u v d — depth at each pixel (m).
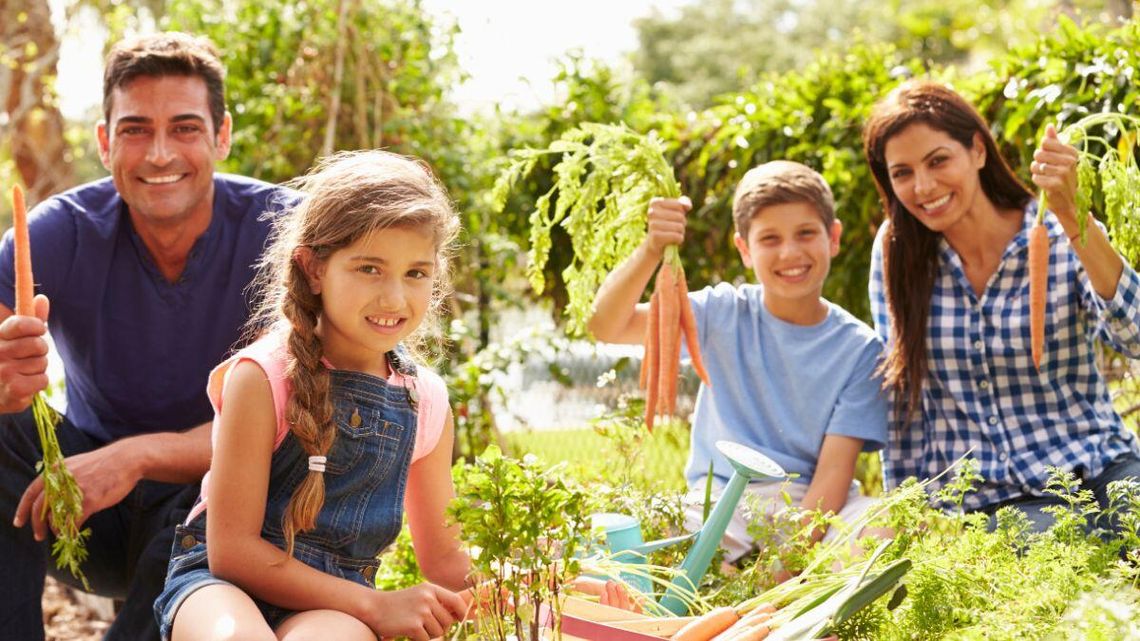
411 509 2.51
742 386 3.38
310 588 2.14
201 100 3.00
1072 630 1.88
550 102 5.62
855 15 31.14
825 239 3.30
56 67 7.72
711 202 4.88
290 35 5.64
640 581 2.55
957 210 3.17
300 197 3.14
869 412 3.26
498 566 2.14
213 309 3.06
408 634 2.09
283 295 2.29
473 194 5.60
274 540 2.25
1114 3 10.53
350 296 2.21
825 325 3.37
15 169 7.83
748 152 4.74
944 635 2.06
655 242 2.95
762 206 3.27
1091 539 2.44
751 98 4.79
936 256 3.27
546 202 3.04
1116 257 2.92
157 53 2.95
